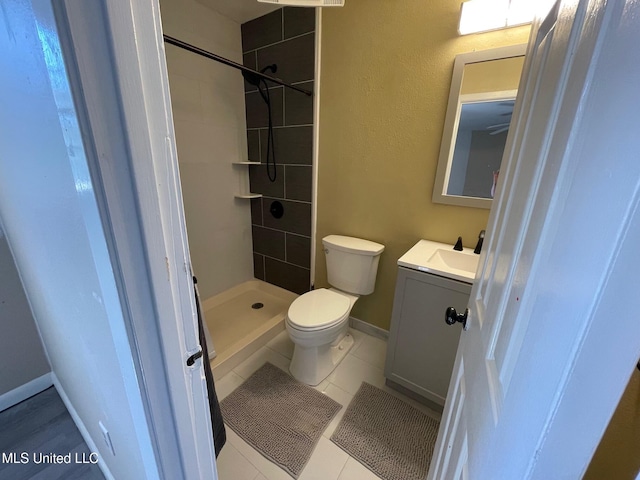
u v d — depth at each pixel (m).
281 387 1.54
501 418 0.37
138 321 0.42
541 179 0.39
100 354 0.65
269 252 2.48
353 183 1.86
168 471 0.55
